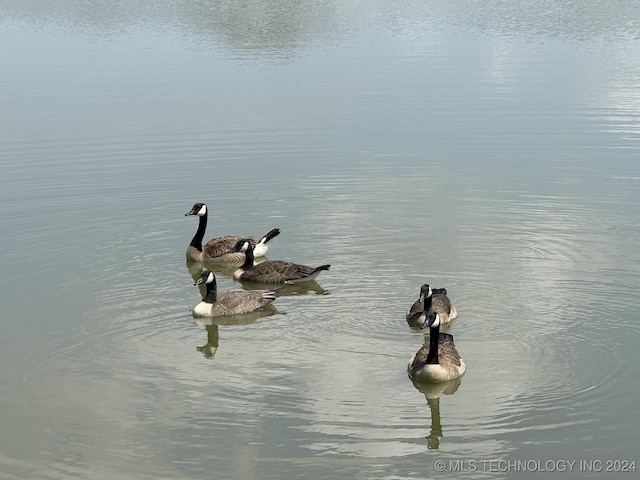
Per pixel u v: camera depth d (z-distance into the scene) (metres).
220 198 30.88
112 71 47.28
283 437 17.20
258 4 66.56
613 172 32.19
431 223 28.19
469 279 24.19
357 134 36.94
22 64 48.91
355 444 16.94
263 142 36.09
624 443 16.77
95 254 26.64
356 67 47.75
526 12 62.47
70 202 30.56
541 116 38.72
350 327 21.94
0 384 19.34
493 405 18.16
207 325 22.42
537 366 19.64
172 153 35.03
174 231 28.50
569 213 28.70
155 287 24.62
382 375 19.53
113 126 38.12
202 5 66.38
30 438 17.34
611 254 25.53
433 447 16.77
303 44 53.53
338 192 31.08
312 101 41.44
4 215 29.48
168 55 50.84
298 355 20.59
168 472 16.20
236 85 44.31
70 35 56.72
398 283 24.19
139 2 68.06
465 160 33.81
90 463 16.53
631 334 21.00
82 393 18.97
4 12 65.12
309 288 24.20
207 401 18.55
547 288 23.47
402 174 32.50
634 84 43.53
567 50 51.28
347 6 65.44
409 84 44.06
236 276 25.69
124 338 21.53
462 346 20.67
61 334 21.66
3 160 34.41
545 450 16.62
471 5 65.56
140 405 18.45
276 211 29.67
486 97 41.69
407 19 60.69
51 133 37.34
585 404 18.06
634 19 59.50
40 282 24.64
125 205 30.36
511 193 30.47
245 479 15.97
